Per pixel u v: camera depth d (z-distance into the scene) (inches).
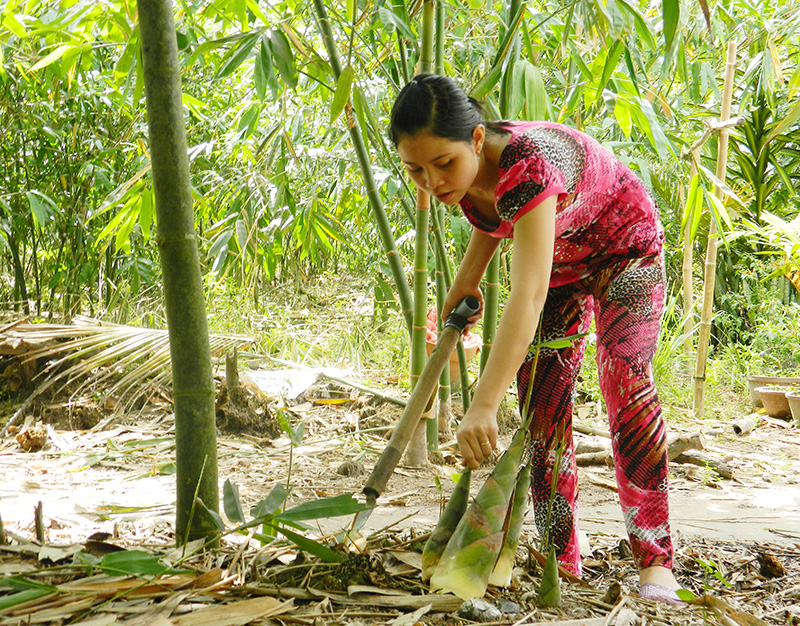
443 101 58.2
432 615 56.0
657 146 127.5
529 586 65.1
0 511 92.3
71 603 51.4
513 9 103.5
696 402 196.5
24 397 155.1
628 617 57.2
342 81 97.2
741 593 73.0
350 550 64.6
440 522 62.8
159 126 62.3
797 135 238.4
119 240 148.9
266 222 207.6
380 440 151.3
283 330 229.9
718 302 268.2
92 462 125.6
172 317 65.0
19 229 202.8
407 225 234.7
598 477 132.9
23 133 195.6
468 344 167.2
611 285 73.6
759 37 202.2
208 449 66.6
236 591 56.4
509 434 161.2
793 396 189.5
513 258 60.4
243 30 125.6
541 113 102.0
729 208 220.2
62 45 123.8
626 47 95.1
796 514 110.7
